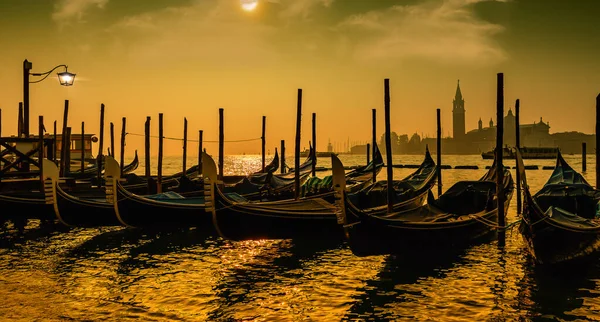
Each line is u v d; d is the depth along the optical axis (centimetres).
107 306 1152
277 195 2323
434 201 1845
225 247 1781
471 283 1296
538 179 5409
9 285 1310
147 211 1867
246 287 1299
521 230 1559
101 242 1873
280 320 1069
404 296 1208
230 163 16300
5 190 2209
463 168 8444
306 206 1788
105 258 1622
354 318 1074
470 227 1628
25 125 2402
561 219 1402
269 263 1545
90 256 1650
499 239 1686
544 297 1184
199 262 1566
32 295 1226
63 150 3022
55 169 1870
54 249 1755
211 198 1593
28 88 2400
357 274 1400
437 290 1246
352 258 1588
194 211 1912
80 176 3378
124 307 1145
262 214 1661
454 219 1616
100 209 1902
